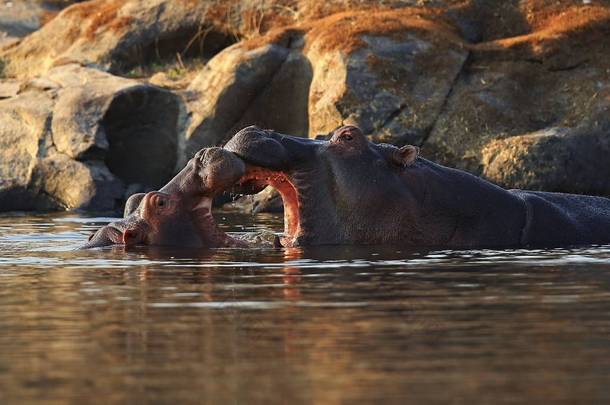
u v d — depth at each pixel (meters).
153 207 40.69
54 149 76.19
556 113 75.44
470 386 19.67
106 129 78.06
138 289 30.53
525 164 71.19
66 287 31.11
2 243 45.56
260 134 39.56
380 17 80.69
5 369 21.38
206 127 79.12
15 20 108.12
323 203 40.38
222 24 90.50
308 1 88.50
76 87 79.81
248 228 53.81
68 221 61.81
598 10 81.06
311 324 25.08
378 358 21.80
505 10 84.25
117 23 92.25
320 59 78.31
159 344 23.27
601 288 29.95
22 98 80.62
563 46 77.94
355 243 40.44
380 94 75.31
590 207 44.06
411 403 18.61
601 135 73.31
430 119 74.75
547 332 24.06
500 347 22.66
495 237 41.16
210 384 20.00
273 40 81.44
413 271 33.56
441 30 80.38
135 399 19.02
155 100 79.19
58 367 21.47
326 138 43.75
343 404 18.59
